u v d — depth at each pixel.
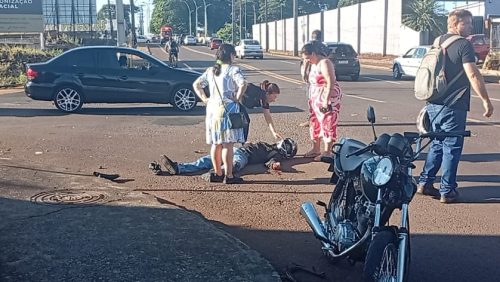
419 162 9.74
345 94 20.77
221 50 8.15
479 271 5.50
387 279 4.61
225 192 8.04
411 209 7.33
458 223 6.82
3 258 5.42
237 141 8.34
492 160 9.98
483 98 7.19
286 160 9.83
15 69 29.05
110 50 16.23
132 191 7.71
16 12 39.81
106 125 13.70
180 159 10.04
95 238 5.91
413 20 49.19
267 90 9.80
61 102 15.86
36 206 6.98
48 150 10.77
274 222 6.84
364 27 58.88
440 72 7.27
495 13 54.41
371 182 4.73
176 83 16.28
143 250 5.62
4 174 8.62
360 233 4.91
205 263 5.36
